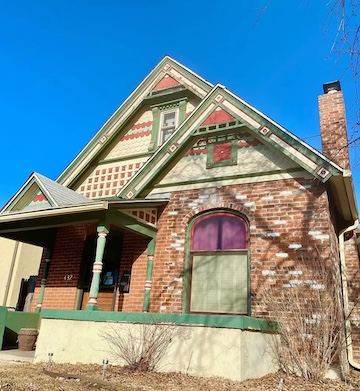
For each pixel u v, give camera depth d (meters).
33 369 6.58
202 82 12.30
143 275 9.84
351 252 10.27
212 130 9.86
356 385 6.40
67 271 11.38
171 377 6.05
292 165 8.76
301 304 7.54
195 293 9.03
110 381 5.68
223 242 9.12
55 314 7.86
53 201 9.40
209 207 9.43
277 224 8.51
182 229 9.63
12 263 18.88
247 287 8.48
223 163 9.65
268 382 6.04
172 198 10.05
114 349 7.01
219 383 5.65
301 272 7.88
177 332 6.62
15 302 18.42
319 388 5.94
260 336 6.86
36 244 11.66
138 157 12.59
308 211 8.27
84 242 11.38
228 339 6.15
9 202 10.59
